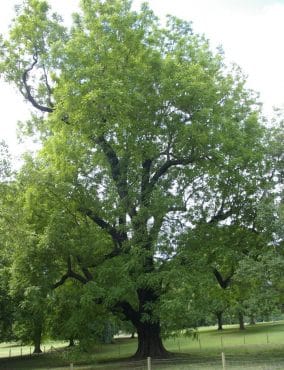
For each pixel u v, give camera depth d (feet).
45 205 72.13
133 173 74.84
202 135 70.38
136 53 75.15
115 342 170.60
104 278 69.10
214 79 80.59
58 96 74.59
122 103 66.03
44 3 82.69
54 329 93.61
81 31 77.97
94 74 67.72
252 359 71.00
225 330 191.52
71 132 72.33
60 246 68.03
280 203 70.64
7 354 151.94
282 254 64.13
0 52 83.46
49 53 75.20
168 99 72.23
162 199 68.64
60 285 78.64
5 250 66.28
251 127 79.92
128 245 70.74
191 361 71.72
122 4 78.79
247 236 80.18
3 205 59.88
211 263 78.02
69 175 72.64
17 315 89.45
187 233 74.90
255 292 64.13
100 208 73.41
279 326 193.67
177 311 63.67
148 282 66.33
